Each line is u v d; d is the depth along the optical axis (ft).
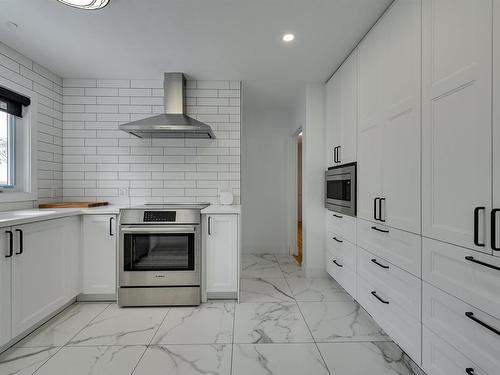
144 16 6.51
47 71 9.39
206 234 8.48
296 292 9.31
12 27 6.92
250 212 14.82
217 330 6.85
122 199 10.30
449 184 4.28
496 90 3.48
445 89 4.36
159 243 8.38
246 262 13.07
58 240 7.41
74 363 5.57
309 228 10.77
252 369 5.40
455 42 4.16
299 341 6.37
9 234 5.78
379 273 6.51
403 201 5.52
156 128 8.71
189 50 8.16
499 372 3.50
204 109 10.41
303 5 6.14
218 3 6.06
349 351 5.99
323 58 8.64
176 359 5.71
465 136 3.98
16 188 8.39
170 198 10.40
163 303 8.27
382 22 6.39
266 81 10.53
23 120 8.57
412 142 5.23
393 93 5.90
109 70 9.55
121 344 6.24
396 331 5.81
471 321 3.92
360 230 7.54
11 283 5.85
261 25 6.91
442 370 4.50
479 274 3.76
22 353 5.89
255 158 14.79
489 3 3.58
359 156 7.61
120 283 8.24
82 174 10.25
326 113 10.50
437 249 4.55
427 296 4.82
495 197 3.51
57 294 7.37
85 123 10.24
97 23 6.79
